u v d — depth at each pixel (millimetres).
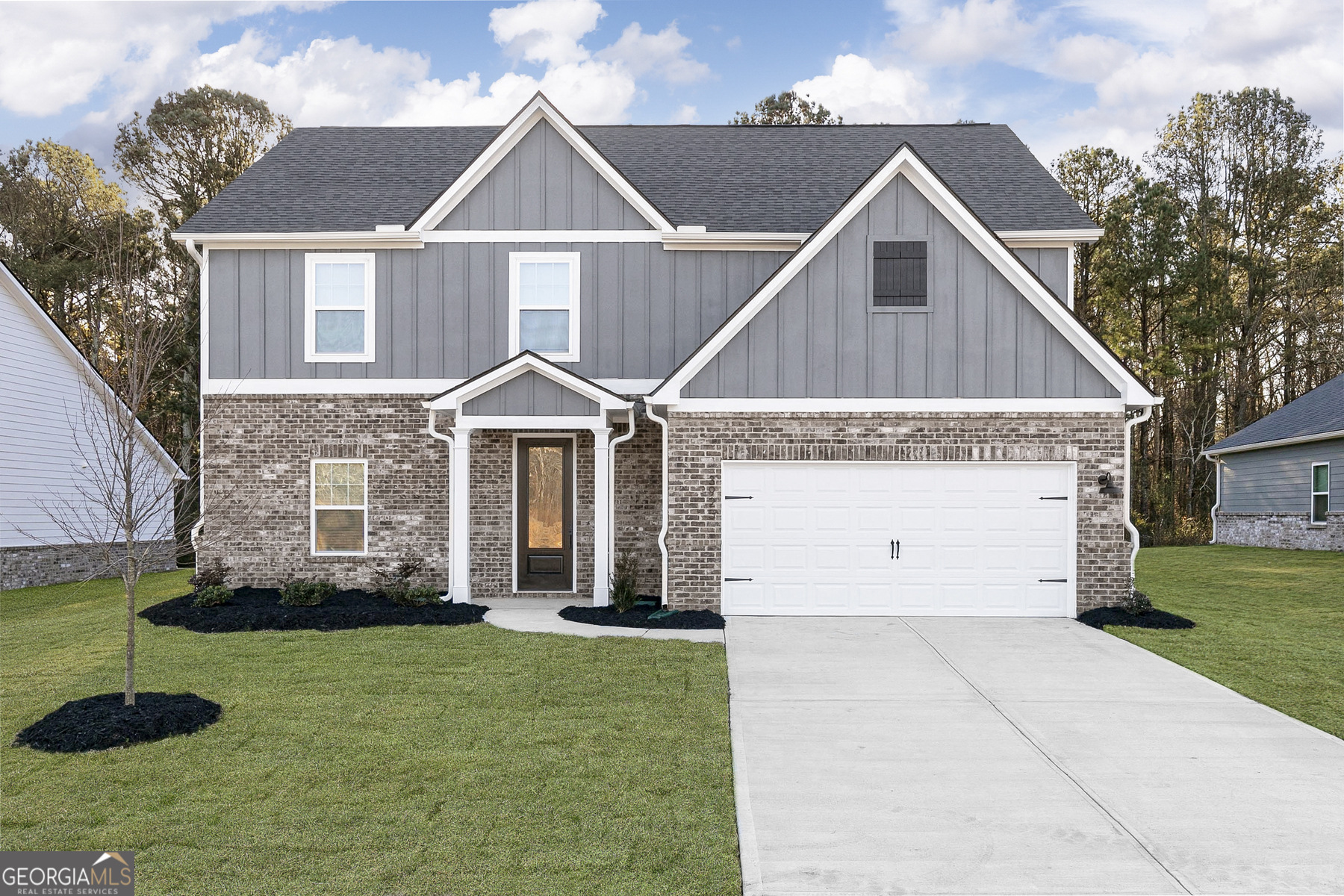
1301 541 23469
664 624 11422
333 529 14031
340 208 14695
